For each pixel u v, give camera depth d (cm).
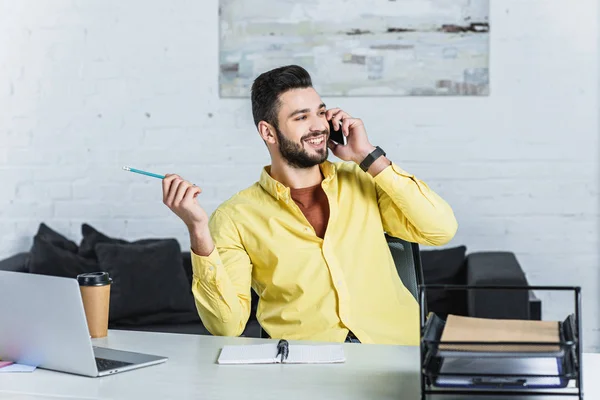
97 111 442
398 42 418
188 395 161
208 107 436
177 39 435
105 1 438
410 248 242
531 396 153
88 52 441
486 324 162
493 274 357
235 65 432
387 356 186
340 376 172
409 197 228
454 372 149
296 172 238
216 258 215
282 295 232
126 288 391
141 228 444
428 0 415
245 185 437
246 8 428
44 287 174
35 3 441
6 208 447
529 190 418
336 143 238
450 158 421
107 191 444
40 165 446
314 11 422
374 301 230
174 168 440
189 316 394
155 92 439
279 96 233
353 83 422
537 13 412
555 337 152
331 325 225
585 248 418
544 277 421
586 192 416
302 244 231
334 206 234
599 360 181
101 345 201
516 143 418
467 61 416
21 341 182
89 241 418
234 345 198
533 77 414
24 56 443
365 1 418
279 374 174
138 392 163
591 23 409
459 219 423
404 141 422
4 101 446
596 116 413
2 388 167
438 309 398
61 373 178
